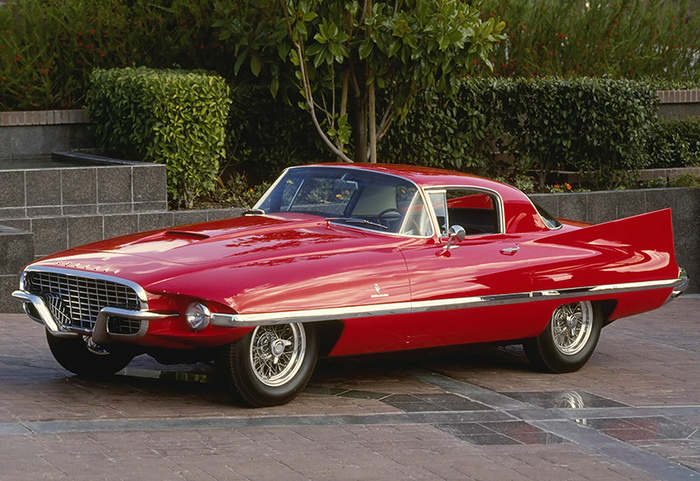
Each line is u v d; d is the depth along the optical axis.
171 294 7.38
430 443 7.08
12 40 16.25
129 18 17.02
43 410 7.36
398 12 15.27
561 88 17.09
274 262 7.76
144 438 6.77
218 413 7.57
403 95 15.22
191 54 16.67
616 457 7.02
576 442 7.34
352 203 8.95
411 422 7.64
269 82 15.92
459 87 16.67
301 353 7.91
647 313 14.38
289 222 8.73
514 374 9.75
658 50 22.08
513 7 19.81
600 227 9.84
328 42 14.16
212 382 8.70
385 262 8.27
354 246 8.28
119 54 16.50
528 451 7.02
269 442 6.85
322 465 6.41
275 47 14.59
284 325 7.81
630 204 16.69
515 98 17.14
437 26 14.25
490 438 7.32
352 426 7.41
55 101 16.44
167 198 14.25
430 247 8.68
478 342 9.17
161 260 7.75
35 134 15.91
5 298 11.70
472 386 9.10
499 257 9.03
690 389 9.51
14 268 11.73
